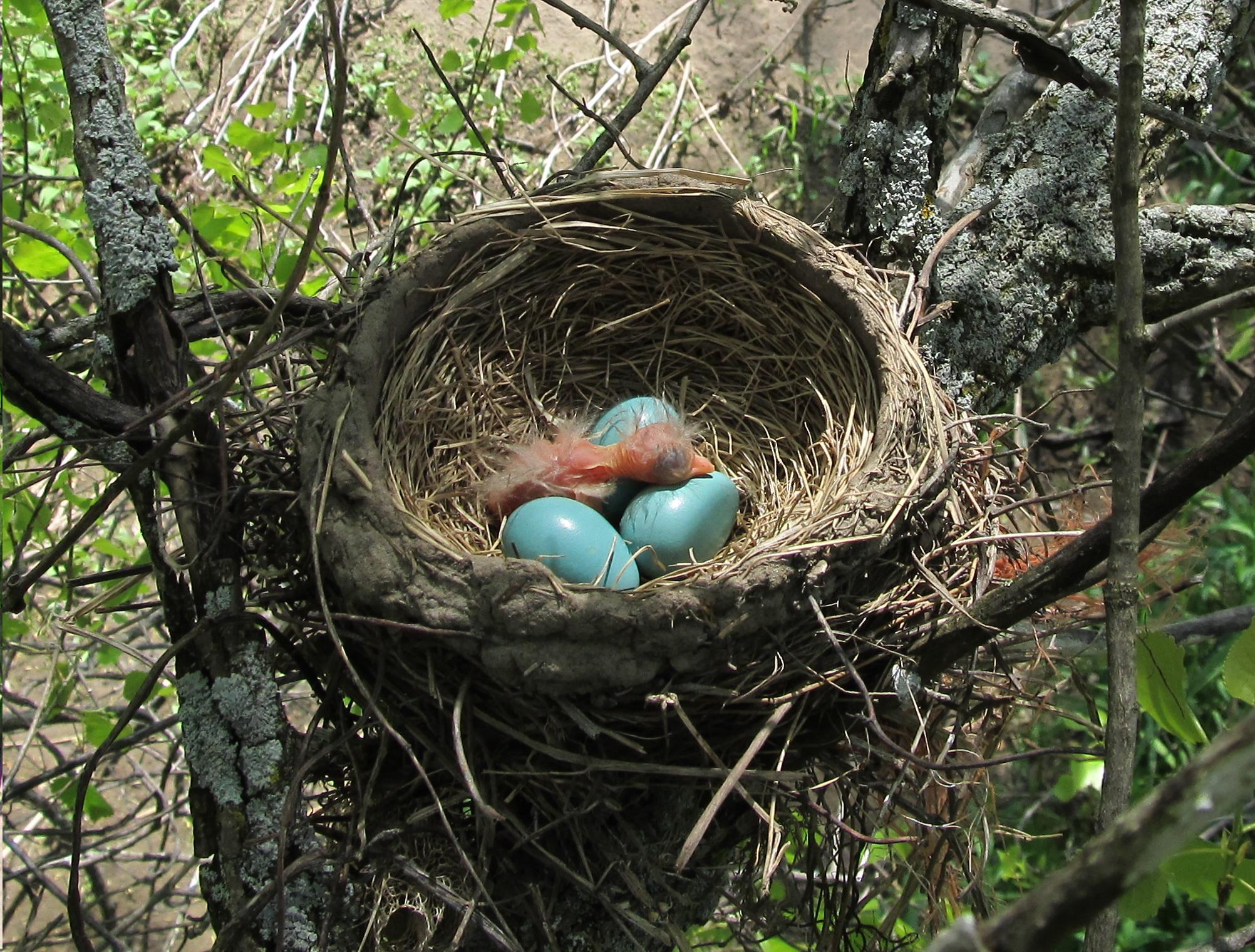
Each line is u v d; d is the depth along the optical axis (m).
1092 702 2.04
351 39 3.90
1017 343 2.22
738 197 2.23
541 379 2.48
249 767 1.69
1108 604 1.33
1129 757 1.27
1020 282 2.21
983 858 2.05
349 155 3.75
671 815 1.84
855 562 1.84
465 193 3.78
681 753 1.79
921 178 2.22
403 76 3.88
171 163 3.70
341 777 1.84
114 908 3.36
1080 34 2.40
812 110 4.18
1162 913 4.08
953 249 2.23
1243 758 0.78
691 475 2.27
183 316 1.92
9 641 2.68
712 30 4.18
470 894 1.77
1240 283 2.19
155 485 1.75
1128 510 1.33
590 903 1.82
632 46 4.07
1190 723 1.56
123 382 1.73
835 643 1.73
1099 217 2.21
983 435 2.33
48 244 2.35
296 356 2.19
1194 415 4.73
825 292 2.19
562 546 2.07
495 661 1.67
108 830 3.03
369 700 1.62
